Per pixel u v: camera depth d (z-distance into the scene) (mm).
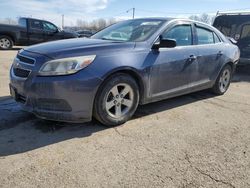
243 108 5559
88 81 3754
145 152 3537
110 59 3971
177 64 4902
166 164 3283
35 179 2887
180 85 5141
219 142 3936
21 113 4582
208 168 3242
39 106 3771
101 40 4629
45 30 15898
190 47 5250
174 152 3576
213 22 10781
